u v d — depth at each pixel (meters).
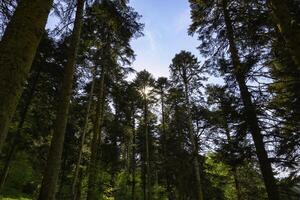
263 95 11.88
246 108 11.91
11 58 3.03
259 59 11.15
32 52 3.29
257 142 11.49
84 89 21.16
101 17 12.62
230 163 12.80
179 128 28.56
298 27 6.18
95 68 18.44
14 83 2.96
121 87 20.94
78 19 10.14
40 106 18.14
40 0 3.57
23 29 3.26
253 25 10.44
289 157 11.69
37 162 24.08
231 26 13.27
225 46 13.56
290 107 11.39
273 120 11.84
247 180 20.91
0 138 2.71
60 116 8.70
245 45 11.52
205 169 26.17
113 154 24.25
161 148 34.97
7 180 24.78
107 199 23.14
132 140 34.47
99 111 18.92
